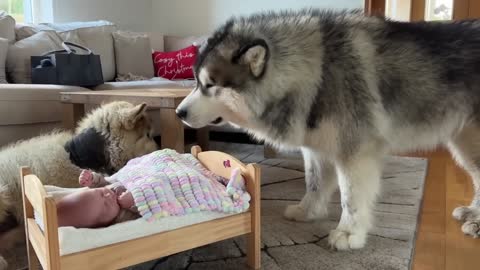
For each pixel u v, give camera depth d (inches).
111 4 189.0
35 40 127.8
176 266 58.0
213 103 61.8
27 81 121.0
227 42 60.3
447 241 67.0
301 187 95.9
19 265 58.7
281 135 63.3
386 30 64.9
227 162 59.4
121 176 57.2
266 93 59.6
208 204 51.3
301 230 70.4
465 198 89.2
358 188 62.2
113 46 162.7
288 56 59.9
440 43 64.7
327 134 61.3
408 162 119.9
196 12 203.0
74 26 153.3
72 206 47.4
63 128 100.3
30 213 53.4
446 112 65.7
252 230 55.9
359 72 60.5
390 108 62.7
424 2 171.2
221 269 57.0
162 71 173.3
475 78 64.1
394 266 57.2
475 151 71.5
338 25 63.3
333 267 57.1
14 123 96.5
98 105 101.7
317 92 59.8
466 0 166.7
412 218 75.5
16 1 161.6
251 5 189.0
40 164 66.8
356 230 63.0
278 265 57.8
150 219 47.4
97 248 44.2
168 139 83.0
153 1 214.2
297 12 67.7
